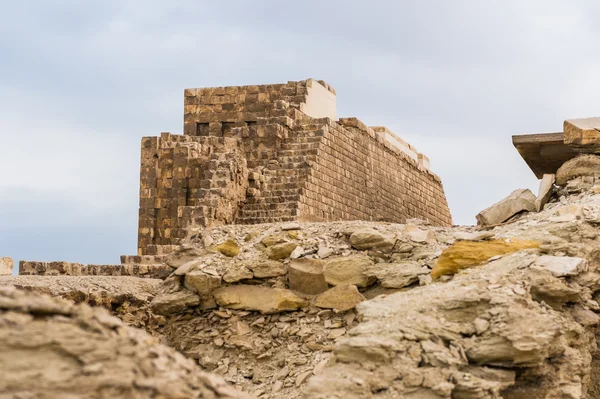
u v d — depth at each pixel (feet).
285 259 71.82
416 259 68.64
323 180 116.67
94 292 80.59
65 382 33.35
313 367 64.39
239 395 38.88
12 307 35.47
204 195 104.58
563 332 52.06
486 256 62.13
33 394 32.12
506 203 75.66
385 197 139.23
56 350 34.68
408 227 71.61
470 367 48.85
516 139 81.87
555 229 63.77
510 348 48.57
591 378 57.31
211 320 71.67
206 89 138.31
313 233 74.13
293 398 61.77
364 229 71.20
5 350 33.65
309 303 69.46
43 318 36.11
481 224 76.13
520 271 56.59
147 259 96.58
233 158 109.09
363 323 51.26
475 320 50.24
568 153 81.82
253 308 70.13
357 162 128.88
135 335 38.19
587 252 60.29
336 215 119.44
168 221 118.93
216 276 71.51
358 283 68.28
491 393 46.21
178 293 72.38
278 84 135.44
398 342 48.34
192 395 36.35
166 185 119.65
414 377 46.44
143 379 34.99
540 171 88.43
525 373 49.80
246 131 119.24
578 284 56.95
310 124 120.57
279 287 70.49
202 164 118.93
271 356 67.87
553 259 57.47
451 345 49.03
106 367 34.73
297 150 117.08
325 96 141.08
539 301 54.65
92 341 35.58
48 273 94.07
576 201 70.85
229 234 76.95
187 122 138.62
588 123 78.64
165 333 72.90
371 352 47.55
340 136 123.85
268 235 74.38
